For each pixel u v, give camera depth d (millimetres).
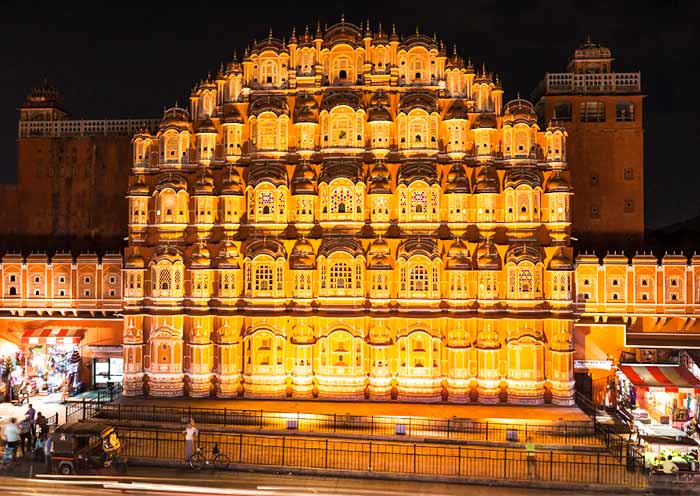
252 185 51906
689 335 54875
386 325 50312
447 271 50406
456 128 52031
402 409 47281
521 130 52000
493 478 37469
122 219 67812
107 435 39344
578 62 65062
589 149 63469
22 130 69312
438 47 54844
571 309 49938
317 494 35031
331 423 44625
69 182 68500
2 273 58750
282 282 50875
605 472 38594
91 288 58188
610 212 63219
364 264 50750
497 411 46844
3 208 68500
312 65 53406
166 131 53531
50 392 57844
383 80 52969
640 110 63562
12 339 59188
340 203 51312
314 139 52500
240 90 54062
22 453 41594
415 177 50875
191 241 53000
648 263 54156
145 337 52406
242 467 39000
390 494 35281
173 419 46156
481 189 51031
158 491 35281
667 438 40625
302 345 50250
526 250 50094
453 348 49656
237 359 51094
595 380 54594
